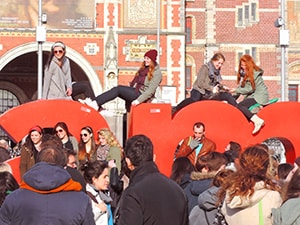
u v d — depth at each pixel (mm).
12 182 13641
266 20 68438
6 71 66750
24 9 59531
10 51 59375
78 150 21406
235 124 22578
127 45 60844
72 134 22531
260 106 23406
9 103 67375
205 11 68500
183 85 61375
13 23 59438
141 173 13336
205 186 15539
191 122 22406
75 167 16797
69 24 60062
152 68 22984
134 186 13172
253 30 68375
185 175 17625
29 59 66312
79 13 60281
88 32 60281
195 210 14695
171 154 22281
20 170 20469
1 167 14188
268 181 12906
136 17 61000
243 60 23391
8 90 67062
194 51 68375
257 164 12891
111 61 60375
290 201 12562
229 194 12875
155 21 61094
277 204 12758
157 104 22406
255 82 23375
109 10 60625
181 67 61438
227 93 23641
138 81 23344
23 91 67188
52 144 14070
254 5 68500
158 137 22234
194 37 68500
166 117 22375
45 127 22438
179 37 61438
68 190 12133
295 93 69438
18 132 22281
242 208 12828
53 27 59906
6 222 12070
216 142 22453
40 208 11906
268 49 68250
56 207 11953
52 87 23188
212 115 22484
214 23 68375
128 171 14188
